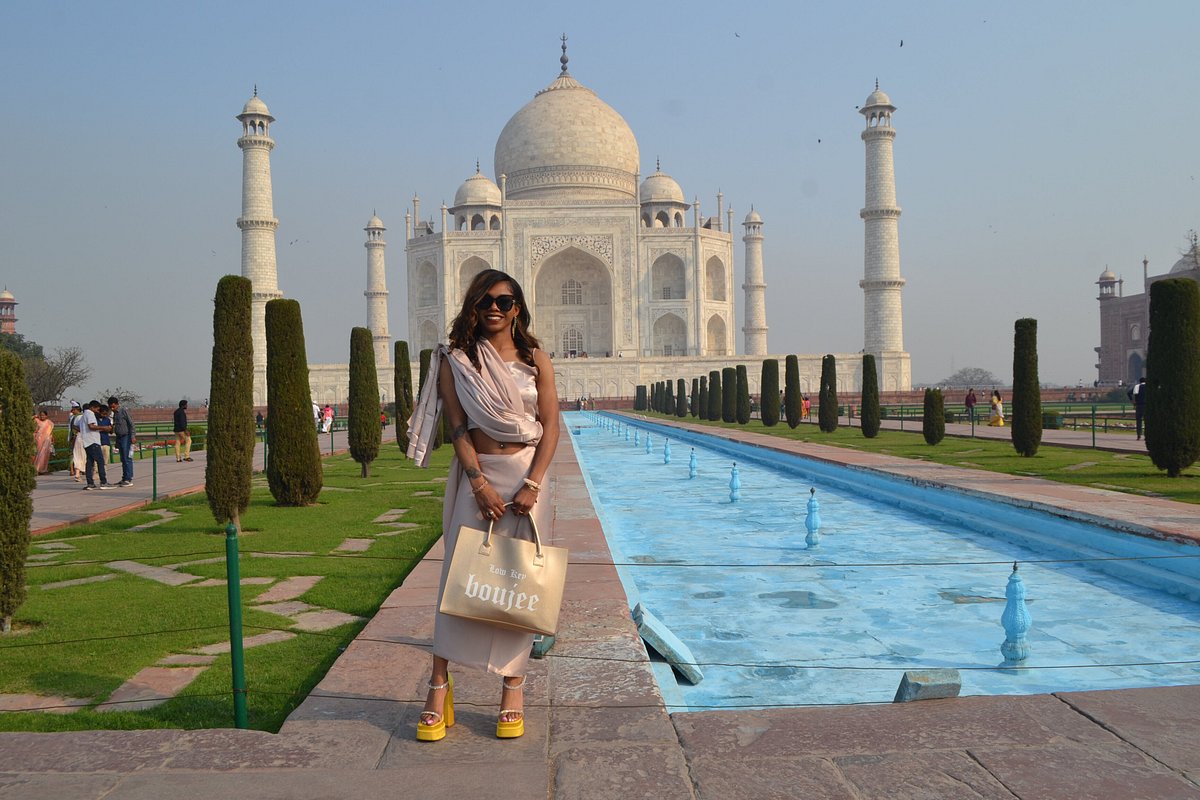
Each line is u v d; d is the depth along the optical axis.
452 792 3.65
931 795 3.54
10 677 5.90
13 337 83.69
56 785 3.74
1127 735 4.07
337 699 4.89
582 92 88.19
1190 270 81.12
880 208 70.88
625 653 5.78
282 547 11.09
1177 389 16.98
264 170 69.69
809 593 9.55
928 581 10.07
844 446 26.61
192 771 3.88
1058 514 11.88
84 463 21.20
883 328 71.81
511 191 86.44
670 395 60.91
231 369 12.63
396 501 15.93
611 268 77.69
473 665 4.21
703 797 3.58
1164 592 9.45
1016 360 22.23
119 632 7.03
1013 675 6.87
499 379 4.33
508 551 4.23
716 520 14.68
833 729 4.24
